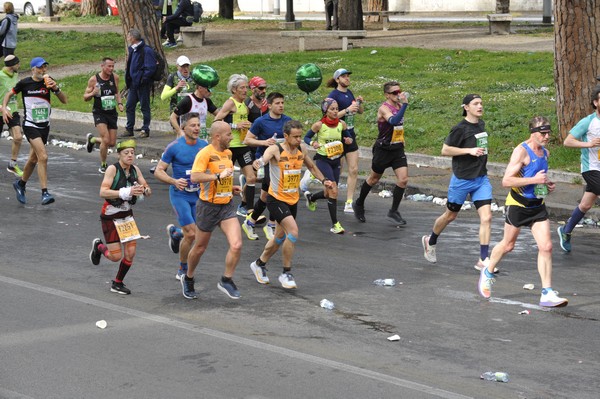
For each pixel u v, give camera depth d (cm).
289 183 2119
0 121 3541
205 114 2803
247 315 1930
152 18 5409
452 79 5159
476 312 1955
